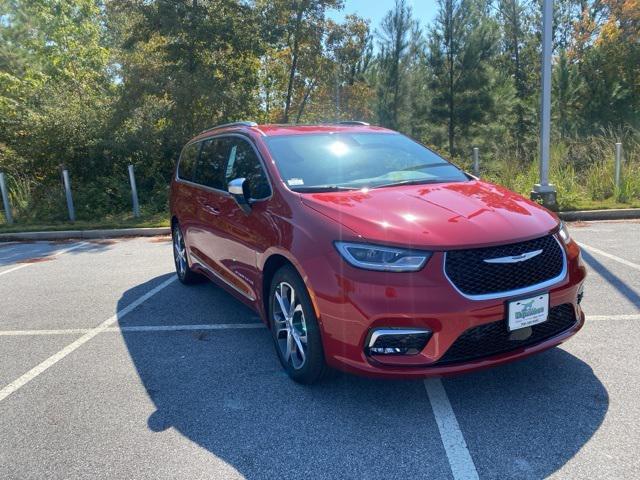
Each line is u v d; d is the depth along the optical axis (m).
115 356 4.29
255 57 16.70
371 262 2.98
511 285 3.02
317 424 3.12
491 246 2.99
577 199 10.52
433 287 2.88
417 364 2.92
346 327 3.04
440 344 2.89
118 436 3.08
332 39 20.09
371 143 4.65
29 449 2.98
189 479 2.66
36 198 13.44
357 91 24.92
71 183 14.09
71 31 26.97
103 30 29.81
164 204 13.27
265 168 4.11
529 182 11.30
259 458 2.81
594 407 3.14
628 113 21.59
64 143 14.01
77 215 12.73
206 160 5.49
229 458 2.82
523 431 2.94
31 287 6.72
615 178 10.89
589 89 22.50
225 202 4.59
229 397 3.50
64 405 3.48
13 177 13.67
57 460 2.87
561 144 12.85
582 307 4.88
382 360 2.98
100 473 2.73
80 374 3.97
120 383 3.78
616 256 6.70
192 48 15.50
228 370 3.93
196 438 3.02
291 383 3.66
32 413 3.39
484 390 3.42
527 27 34.38
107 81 22.25
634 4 25.77
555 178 11.12
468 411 3.18
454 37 21.44
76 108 14.88
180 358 4.20
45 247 9.84
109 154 14.21
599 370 3.61
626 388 3.34
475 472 2.61
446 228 3.06
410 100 22.23
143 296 6.02
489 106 21.84
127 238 10.41
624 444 2.77
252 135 4.57
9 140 14.12
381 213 3.27
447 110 21.98
